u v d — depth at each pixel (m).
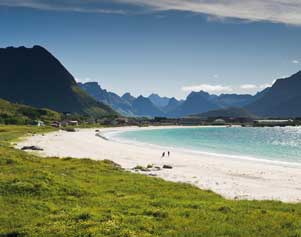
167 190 33.81
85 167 47.53
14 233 19.12
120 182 36.75
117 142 141.00
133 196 29.30
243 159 85.69
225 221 22.12
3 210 23.55
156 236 18.50
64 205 25.22
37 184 29.22
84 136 176.25
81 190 29.88
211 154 97.69
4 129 170.25
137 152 98.06
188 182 47.03
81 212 22.58
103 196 28.81
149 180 39.75
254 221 22.14
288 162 80.44
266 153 107.19
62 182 31.55
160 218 22.23
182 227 20.52
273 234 19.47
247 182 49.19
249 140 176.50
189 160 79.75
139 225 20.33
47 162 49.38
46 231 19.14
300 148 128.62
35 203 25.08
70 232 18.91
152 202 26.89
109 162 59.16
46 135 164.38
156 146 124.25
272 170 64.31
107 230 19.00
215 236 18.94
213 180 50.00
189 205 26.36
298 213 25.34
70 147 106.44
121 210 23.91
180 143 145.38
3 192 27.53
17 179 30.27
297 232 19.61
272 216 23.58
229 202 28.97
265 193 40.34
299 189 44.09
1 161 40.50
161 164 70.44
